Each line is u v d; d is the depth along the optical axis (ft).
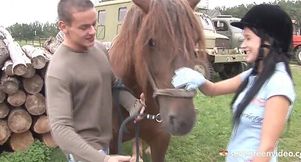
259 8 7.05
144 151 16.87
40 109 17.97
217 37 41.91
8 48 19.11
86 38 7.29
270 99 6.64
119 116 10.06
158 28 8.21
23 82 17.70
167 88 8.23
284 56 6.91
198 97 31.35
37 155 16.89
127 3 33.53
